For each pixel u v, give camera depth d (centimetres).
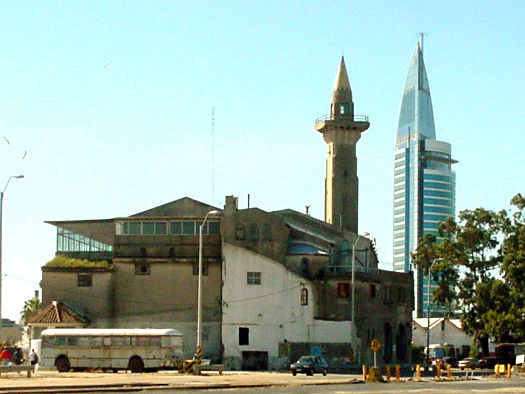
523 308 11169
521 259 11331
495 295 11344
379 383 6475
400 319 11531
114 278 10062
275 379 6650
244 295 9838
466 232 12088
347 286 10200
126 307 10000
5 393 4644
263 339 9788
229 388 5462
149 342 7462
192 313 9975
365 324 10488
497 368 8456
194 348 9931
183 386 5391
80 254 10619
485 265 12069
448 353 16688
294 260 10094
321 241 10644
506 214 12169
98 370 7488
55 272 10056
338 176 13988
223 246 9919
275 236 10006
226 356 9725
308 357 7850
